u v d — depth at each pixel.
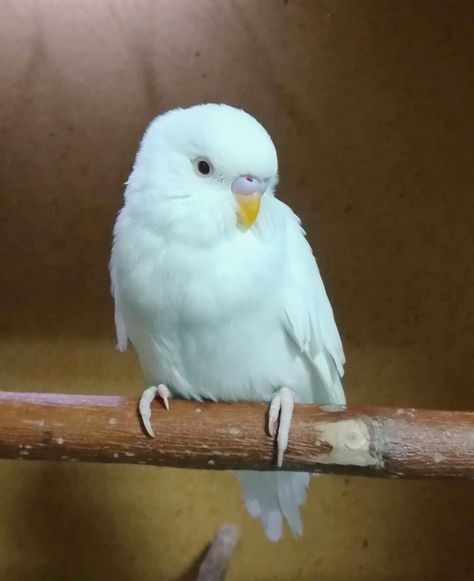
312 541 0.39
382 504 0.39
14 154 0.36
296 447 0.23
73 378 0.37
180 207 0.25
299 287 0.27
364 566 0.39
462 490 0.39
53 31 0.35
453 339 0.38
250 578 0.39
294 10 0.36
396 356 0.38
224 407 0.25
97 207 0.36
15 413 0.24
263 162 0.24
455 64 0.36
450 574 0.39
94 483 0.38
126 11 0.35
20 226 0.36
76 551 0.38
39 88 0.36
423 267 0.37
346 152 0.37
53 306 0.37
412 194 0.37
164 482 0.39
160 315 0.26
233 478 0.39
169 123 0.25
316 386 0.29
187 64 0.36
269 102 0.36
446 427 0.23
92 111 0.36
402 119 0.36
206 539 0.39
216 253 0.25
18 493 0.38
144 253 0.25
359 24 0.36
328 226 0.37
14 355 0.37
